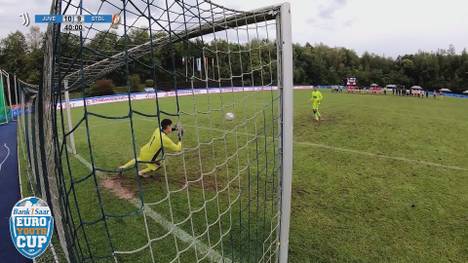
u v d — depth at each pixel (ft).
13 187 16.26
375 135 29.12
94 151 23.52
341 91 116.37
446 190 15.14
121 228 11.26
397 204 13.51
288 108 8.07
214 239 10.53
